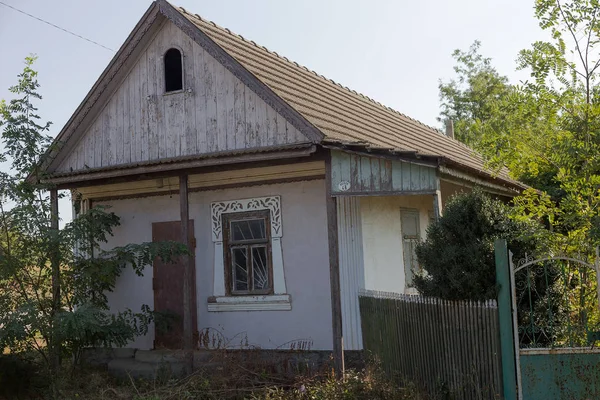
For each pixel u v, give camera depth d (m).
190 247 11.26
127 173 10.79
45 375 10.06
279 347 10.80
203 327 11.47
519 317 7.43
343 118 11.59
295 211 10.89
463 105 38.66
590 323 7.38
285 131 10.04
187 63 11.13
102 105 11.84
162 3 11.02
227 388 9.19
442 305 7.52
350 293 10.41
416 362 8.07
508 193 14.81
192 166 10.22
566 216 7.96
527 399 6.77
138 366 10.92
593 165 7.74
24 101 10.24
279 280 10.91
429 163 9.41
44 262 10.14
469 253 7.46
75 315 9.29
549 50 8.44
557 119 8.37
